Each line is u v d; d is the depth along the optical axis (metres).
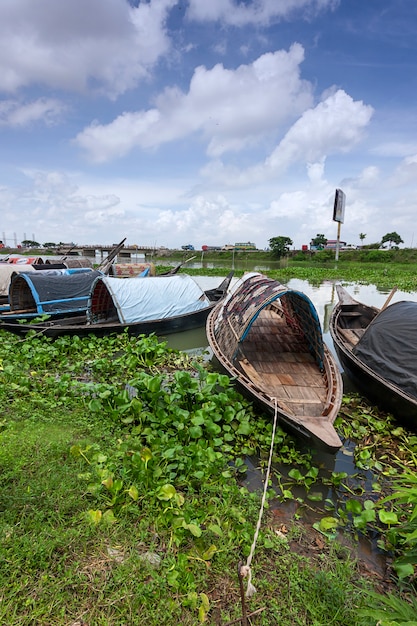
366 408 6.54
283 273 30.48
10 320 10.48
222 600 2.78
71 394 5.73
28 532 2.96
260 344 8.03
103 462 3.92
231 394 5.66
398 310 7.00
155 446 4.38
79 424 4.81
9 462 3.71
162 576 2.76
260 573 3.04
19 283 11.45
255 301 6.89
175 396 5.17
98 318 11.14
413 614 2.30
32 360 7.16
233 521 3.49
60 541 2.89
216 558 3.08
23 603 2.46
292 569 3.07
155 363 8.20
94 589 2.62
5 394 5.47
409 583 3.08
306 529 3.75
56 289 11.32
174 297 11.16
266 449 5.03
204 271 33.06
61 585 2.60
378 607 2.63
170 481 3.84
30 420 4.74
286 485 4.49
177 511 3.36
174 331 10.91
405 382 5.79
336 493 4.45
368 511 3.63
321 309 16.20
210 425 4.71
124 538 3.10
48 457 3.93
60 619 2.40
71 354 8.42
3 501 3.22
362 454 4.97
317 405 5.61
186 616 2.56
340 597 2.80
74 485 3.53
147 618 2.48
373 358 6.61
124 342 9.41
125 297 10.25
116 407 5.19
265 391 5.73
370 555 3.50
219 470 4.35
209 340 7.91
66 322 10.94
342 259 46.03
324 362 6.70
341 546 3.54
